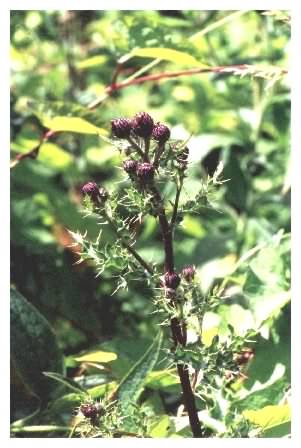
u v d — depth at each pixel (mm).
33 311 816
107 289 1056
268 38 1144
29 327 813
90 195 636
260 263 854
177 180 631
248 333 639
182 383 656
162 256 1095
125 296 1053
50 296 1047
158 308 640
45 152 1161
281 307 833
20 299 815
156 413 837
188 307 630
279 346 821
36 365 812
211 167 1137
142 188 625
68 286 1049
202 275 1012
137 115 630
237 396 786
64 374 819
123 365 860
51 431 808
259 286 846
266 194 1152
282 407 734
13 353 809
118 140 637
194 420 664
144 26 926
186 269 638
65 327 1044
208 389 771
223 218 1161
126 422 746
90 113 916
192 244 1123
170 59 898
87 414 683
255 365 818
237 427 688
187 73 907
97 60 1081
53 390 816
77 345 1036
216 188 643
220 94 1246
